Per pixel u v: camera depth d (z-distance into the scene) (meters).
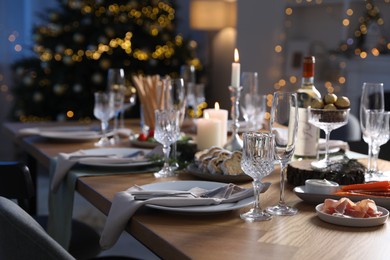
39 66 5.61
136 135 2.61
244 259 1.12
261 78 5.98
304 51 5.54
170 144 2.00
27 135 2.71
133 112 5.56
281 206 1.48
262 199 1.59
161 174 1.87
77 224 2.34
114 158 1.97
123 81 2.64
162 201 1.40
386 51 4.91
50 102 5.56
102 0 5.57
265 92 5.96
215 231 1.30
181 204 1.41
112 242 1.41
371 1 5.02
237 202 1.47
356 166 1.74
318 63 5.45
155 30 5.69
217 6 6.18
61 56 5.51
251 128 2.59
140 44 5.62
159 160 1.96
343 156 2.07
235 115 2.24
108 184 1.76
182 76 2.91
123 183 1.77
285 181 1.81
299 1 5.52
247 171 1.39
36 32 5.66
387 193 1.49
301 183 1.71
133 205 1.40
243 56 6.20
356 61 5.09
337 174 1.66
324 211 1.39
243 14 6.16
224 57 6.61
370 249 1.18
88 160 1.95
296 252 1.16
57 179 1.94
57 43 5.54
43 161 2.27
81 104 5.57
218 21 6.19
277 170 2.00
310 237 1.26
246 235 1.27
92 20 5.55
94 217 4.22
